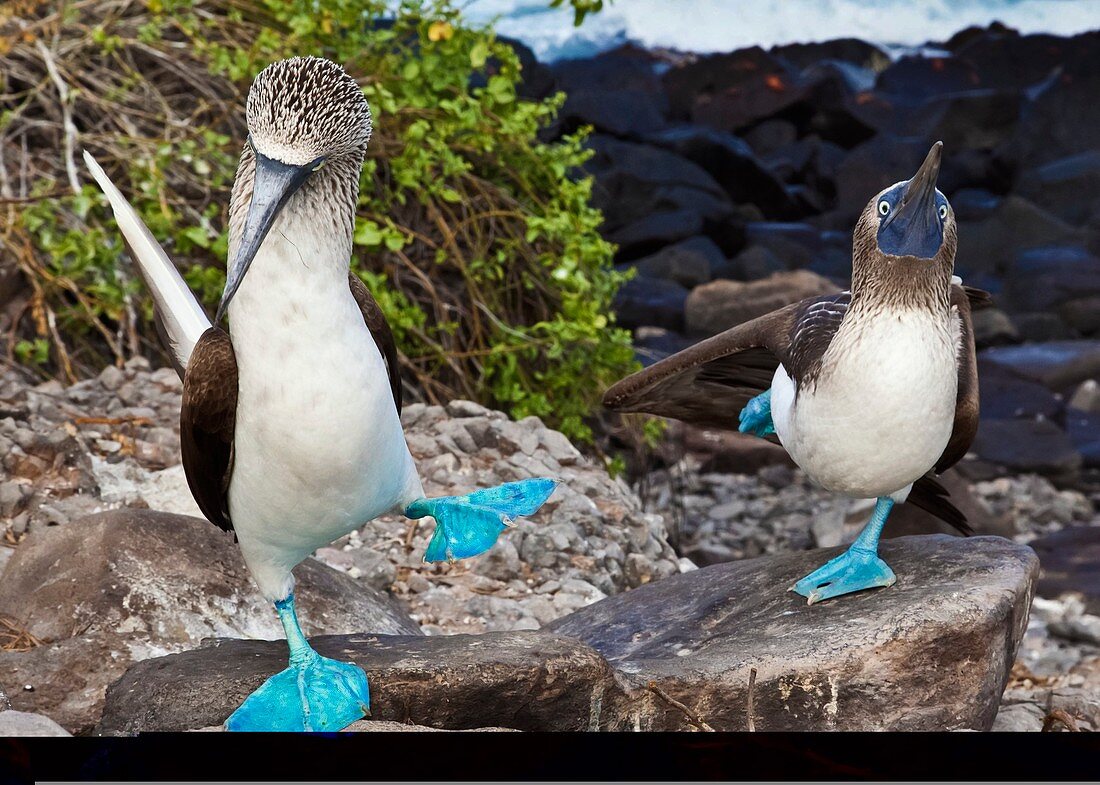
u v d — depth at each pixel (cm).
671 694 345
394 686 314
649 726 339
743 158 2264
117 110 766
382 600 462
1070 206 2261
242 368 289
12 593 412
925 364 339
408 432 639
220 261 784
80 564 410
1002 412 1285
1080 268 1833
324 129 273
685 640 402
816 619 377
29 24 779
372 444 295
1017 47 2817
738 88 2609
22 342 717
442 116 777
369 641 352
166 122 747
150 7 725
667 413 459
